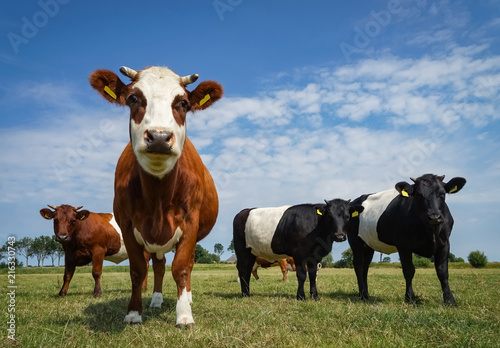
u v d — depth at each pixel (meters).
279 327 5.03
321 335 4.68
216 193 8.45
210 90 5.89
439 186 7.98
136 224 5.81
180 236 5.79
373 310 5.96
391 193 9.68
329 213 9.45
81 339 4.60
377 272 27.50
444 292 7.91
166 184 5.40
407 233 8.52
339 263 48.88
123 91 5.56
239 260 11.12
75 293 11.59
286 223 10.19
